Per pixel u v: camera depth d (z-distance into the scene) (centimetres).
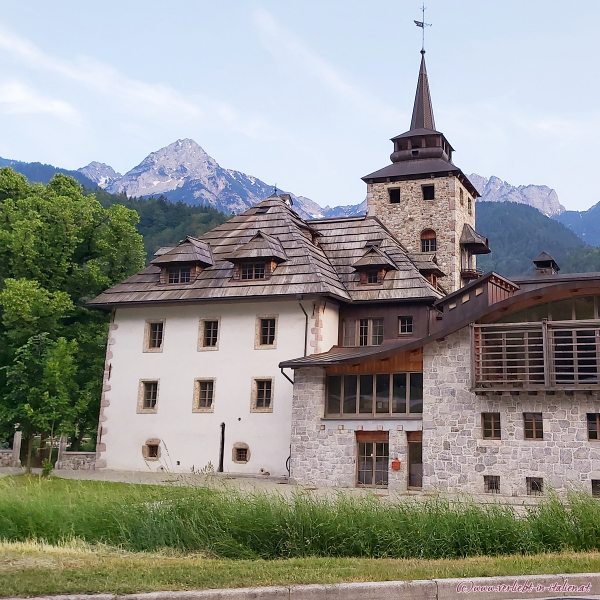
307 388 2964
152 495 1469
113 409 3525
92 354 4016
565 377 2695
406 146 4928
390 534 1273
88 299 4041
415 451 2767
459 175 4709
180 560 1139
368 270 3525
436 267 3909
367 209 4816
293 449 2934
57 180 4275
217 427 3312
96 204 4216
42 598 869
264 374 3288
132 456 3434
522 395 2556
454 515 1324
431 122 5131
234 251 3522
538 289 2606
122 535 1310
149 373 3503
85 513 1373
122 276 4159
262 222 3816
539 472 2488
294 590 938
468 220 5028
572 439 2467
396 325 3378
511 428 2552
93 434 4400
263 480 3044
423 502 1429
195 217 15762
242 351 3350
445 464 2620
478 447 2584
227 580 983
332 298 3309
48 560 1081
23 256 3781
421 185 4719
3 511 1348
